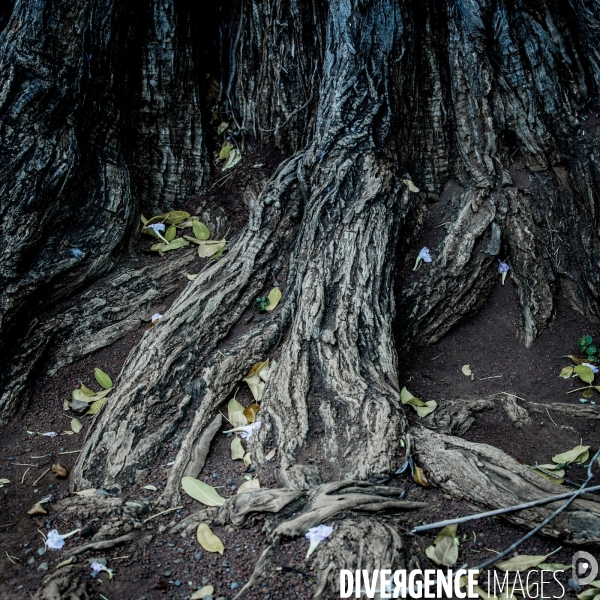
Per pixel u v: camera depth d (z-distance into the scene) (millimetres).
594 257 3732
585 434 3078
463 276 3682
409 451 2684
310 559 2283
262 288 3574
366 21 3797
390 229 3535
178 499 2676
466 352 3588
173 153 4203
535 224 3832
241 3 4332
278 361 3131
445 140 4043
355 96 3764
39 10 3543
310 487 2545
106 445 2842
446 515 2541
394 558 2252
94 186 3713
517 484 2561
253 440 2834
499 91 3934
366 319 3193
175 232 3992
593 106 3863
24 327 3355
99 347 3471
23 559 2410
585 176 3787
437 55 4035
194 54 4270
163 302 3697
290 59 4207
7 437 3070
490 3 3885
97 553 2430
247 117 4340
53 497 2721
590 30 3811
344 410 2838
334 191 3553
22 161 3400
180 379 3111
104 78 3771
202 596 2230
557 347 3607
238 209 4160
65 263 3486
